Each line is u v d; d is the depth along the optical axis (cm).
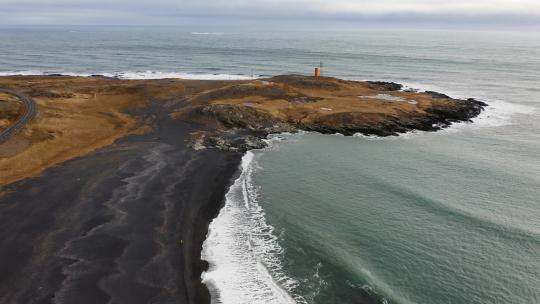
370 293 2538
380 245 3069
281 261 2836
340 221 3409
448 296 2539
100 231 3038
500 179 4338
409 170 4578
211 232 3155
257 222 3356
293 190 4003
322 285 2602
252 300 2436
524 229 3294
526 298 2531
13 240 2872
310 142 5528
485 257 2930
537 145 5566
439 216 3497
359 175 4403
